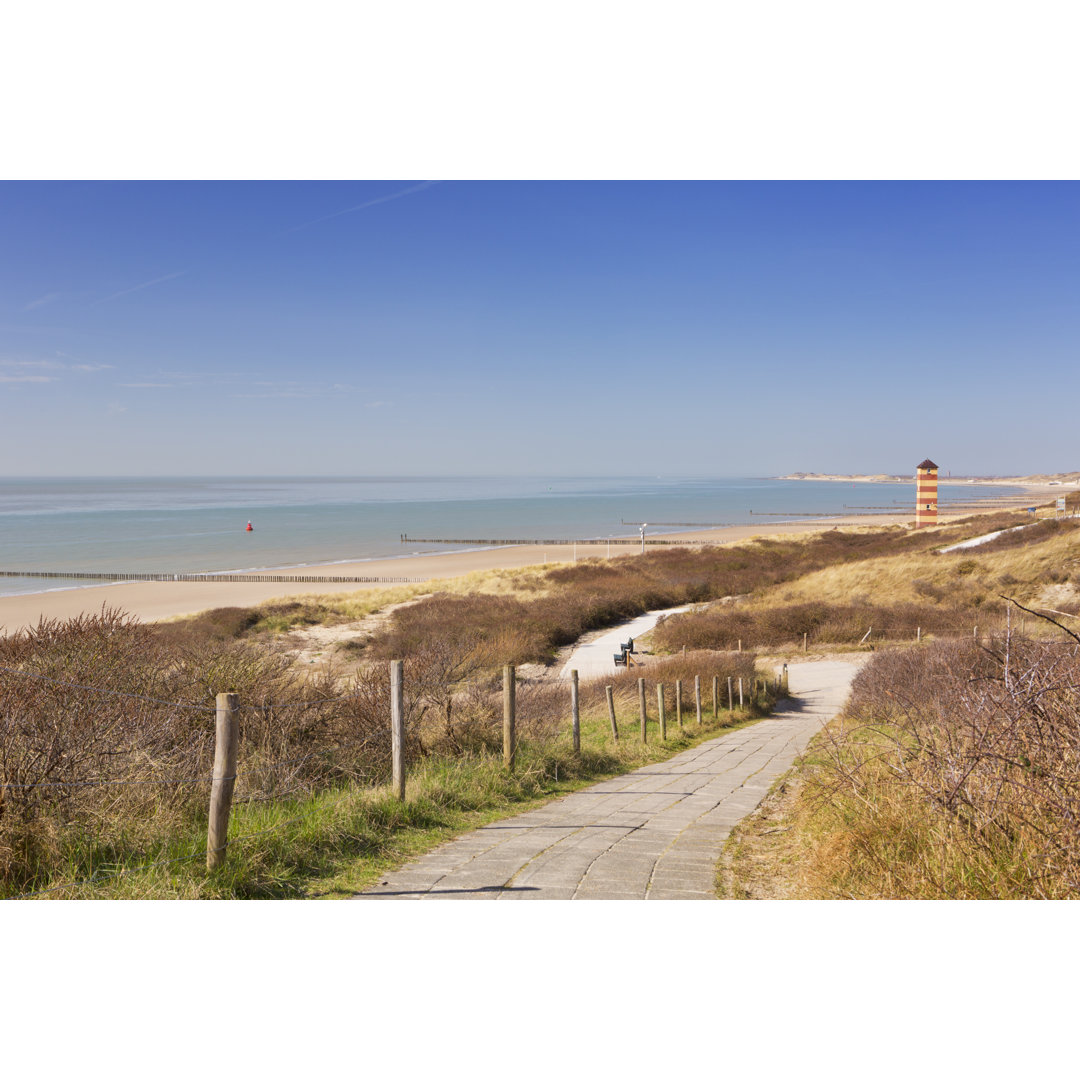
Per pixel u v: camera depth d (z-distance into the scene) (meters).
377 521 134.62
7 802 4.67
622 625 36.84
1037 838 3.84
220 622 34.88
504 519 143.62
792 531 112.69
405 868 5.08
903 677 12.73
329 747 8.03
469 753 9.05
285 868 4.89
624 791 8.48
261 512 162.25
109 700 6.21
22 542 89.38
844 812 5.11
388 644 29.53
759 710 19.17
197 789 5.60
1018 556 36.19
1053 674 3.99
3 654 7.62
